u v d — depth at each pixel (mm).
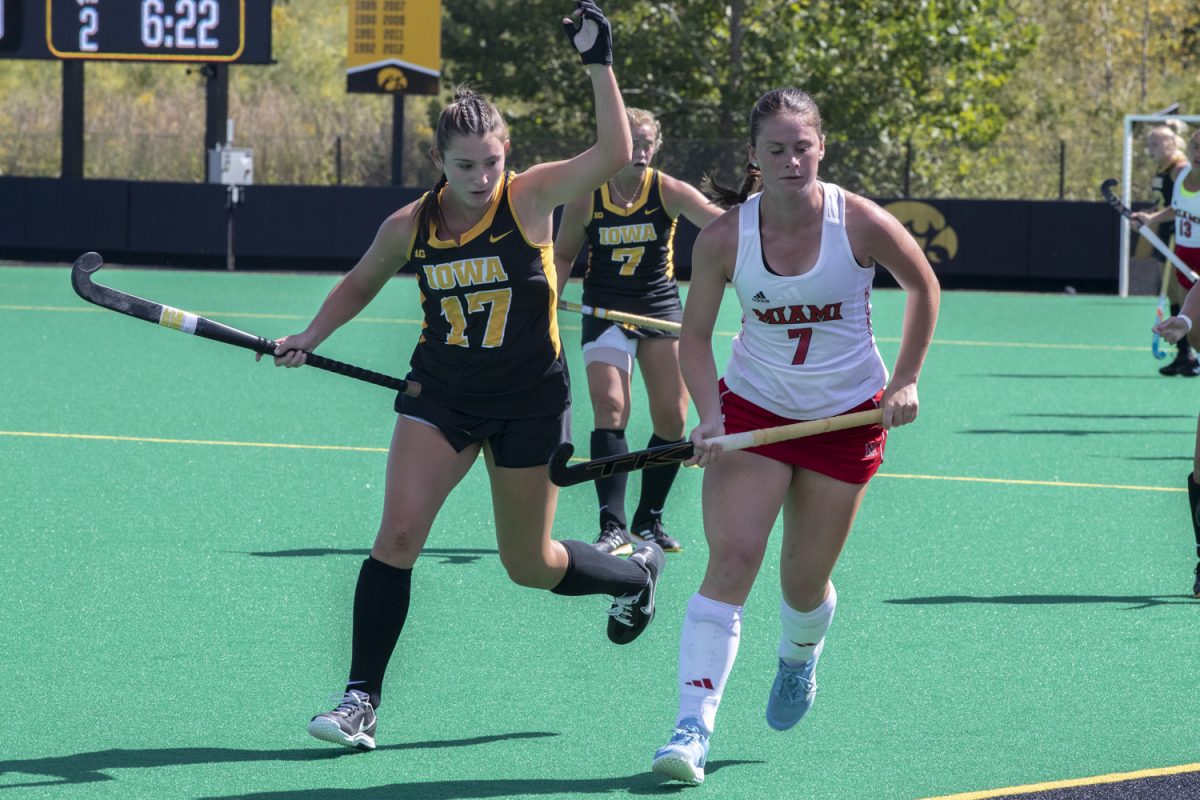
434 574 21188
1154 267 70438
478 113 13805
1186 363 44250
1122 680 16828
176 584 20422
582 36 13883
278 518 24516
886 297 68625
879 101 87938
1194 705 15992
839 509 13969
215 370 42125
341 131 109375
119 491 26297
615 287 23000
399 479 14570
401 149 75250
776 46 85438
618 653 17781
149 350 46000
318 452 30375
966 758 14398
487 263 14234
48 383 38906
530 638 18297
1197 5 127812
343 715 14133
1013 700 16125
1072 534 24125
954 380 43094
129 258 75188
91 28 74125
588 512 25734
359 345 48438
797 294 13539
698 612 13625
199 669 16891
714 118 88625
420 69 74500
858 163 75562
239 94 114938
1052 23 129625
